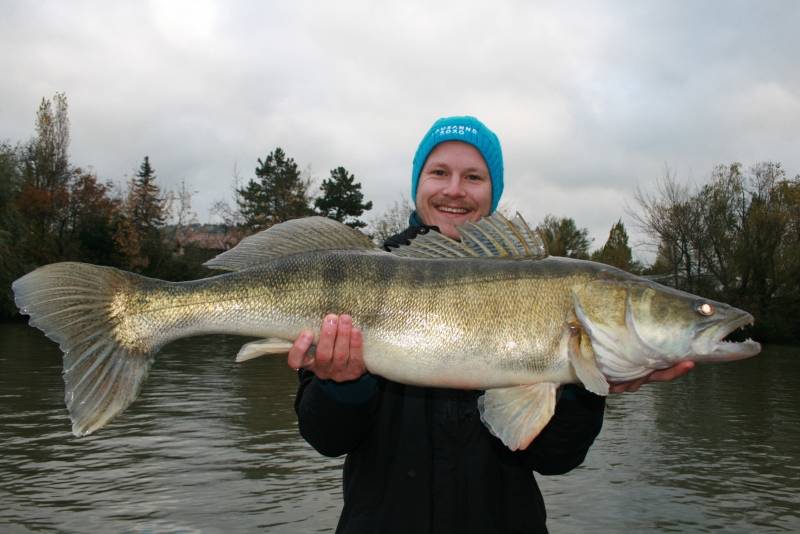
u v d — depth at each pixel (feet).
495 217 3.18
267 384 14.44
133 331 2.92
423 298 2.92
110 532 5.66
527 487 2.92
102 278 2.90
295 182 56.59
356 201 55.57
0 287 32.63
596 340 2.98
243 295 2.95
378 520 2.76
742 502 6.77
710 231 35.88
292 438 9.08
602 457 8.56
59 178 44.32
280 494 6.68
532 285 2.99
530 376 2.92
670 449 9.05
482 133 3.98
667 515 6.36
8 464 7.63
